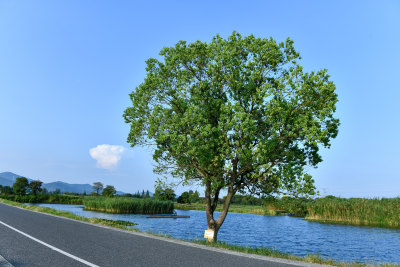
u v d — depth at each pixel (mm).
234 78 17781
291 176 15016
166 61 18688
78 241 11195
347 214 44625
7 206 36656
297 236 30047
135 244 10820
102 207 59094
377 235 30703
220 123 15258
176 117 16578
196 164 17625
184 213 68375
